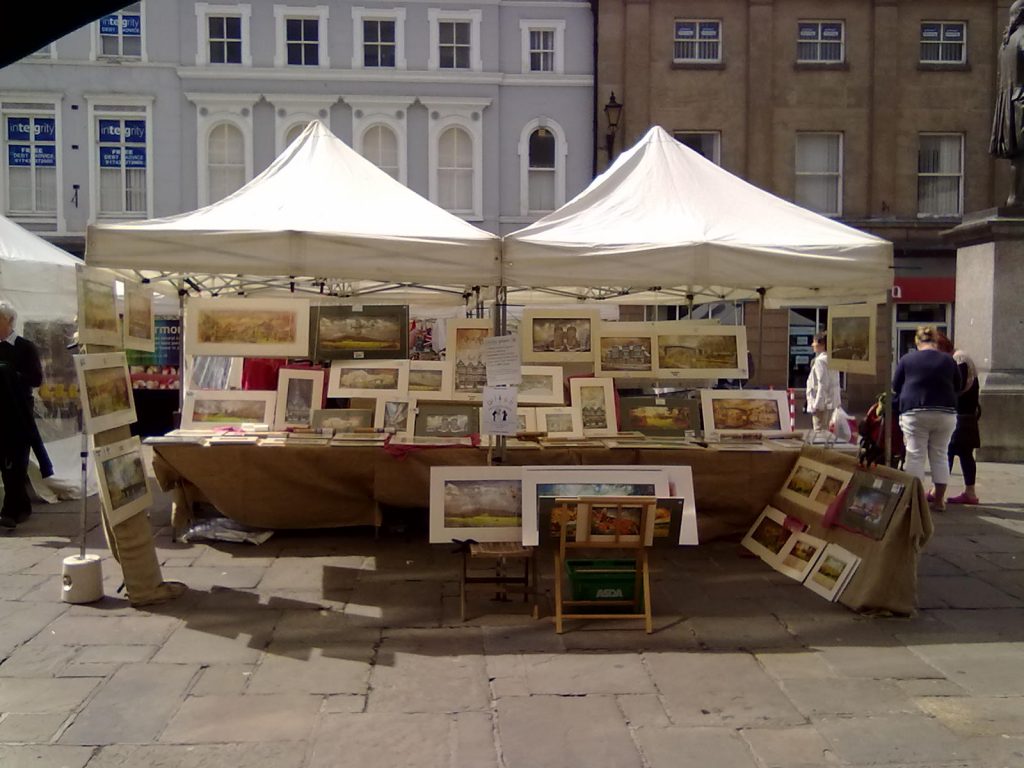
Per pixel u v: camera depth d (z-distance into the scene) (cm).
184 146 2042
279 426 717
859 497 560
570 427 694
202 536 667
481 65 2080
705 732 373
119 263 512
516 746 360
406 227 562
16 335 799
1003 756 355
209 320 693
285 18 2047
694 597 553
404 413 711
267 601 534
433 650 460
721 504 664
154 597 527
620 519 487
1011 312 1074
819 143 2133
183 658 445
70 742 358
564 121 2109
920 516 521
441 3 2067
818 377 1039
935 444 795
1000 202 2133
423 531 707
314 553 643
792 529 616
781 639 482
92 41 2005
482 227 2106
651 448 660
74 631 480
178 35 2020
